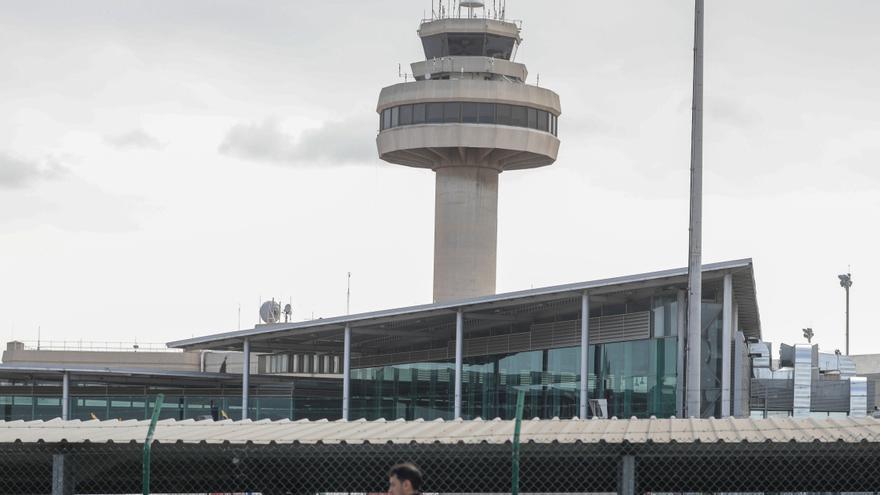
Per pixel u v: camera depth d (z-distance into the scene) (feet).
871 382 255.91
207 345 291.79
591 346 220.23
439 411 253.85
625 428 64.49
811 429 61.46
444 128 322.96
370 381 270.67
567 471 61.11
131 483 64.34
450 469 61.36
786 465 60.34
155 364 410.11
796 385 240.73
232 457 61.26
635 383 209.77
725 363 192.34
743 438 56.13
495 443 55.83
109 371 285.84
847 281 490.90
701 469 61.00
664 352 203.62
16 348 419.13
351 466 61.87
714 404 194.29
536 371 233.76
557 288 202.39
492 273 332.39
